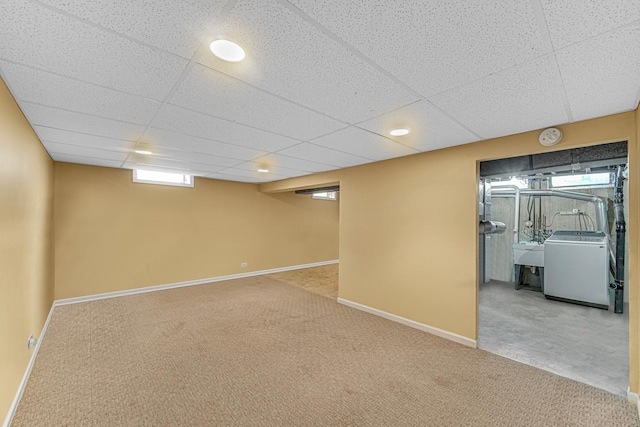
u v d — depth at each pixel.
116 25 1.15
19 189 2.12
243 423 1.84
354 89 1.72
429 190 3.27
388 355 2.75
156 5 1.04
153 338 3.07
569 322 3.74
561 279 4.72
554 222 5.64
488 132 2.53
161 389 2.18
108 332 3.21
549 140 2.34
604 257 4.36
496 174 3.25
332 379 2.34
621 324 3.68
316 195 7.67
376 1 1.02
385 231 3.75
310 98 1.86
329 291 5.09
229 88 1.73
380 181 3.82
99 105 2.00
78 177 4.26
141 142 2.96
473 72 1.50
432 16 1.09
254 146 3.09
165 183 5.13
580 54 1.31
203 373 2.41
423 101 1.88
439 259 3.18
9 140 1.84
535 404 2.03
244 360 2.64
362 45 1.28
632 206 2.01
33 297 2.64
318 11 1.07
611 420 1.86
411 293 3.44
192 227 5.46
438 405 2.02
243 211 6.21
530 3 1.01
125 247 4.70
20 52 1.34
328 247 7.97
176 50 1.34
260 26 1.16
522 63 1.41
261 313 3.90
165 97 1.86
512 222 6.14
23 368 2.21
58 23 1.13
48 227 3.55
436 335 3.19
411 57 1.38
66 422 1.82
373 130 2.50
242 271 6.19
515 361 2.65
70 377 2.32
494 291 5.40
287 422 1.85
